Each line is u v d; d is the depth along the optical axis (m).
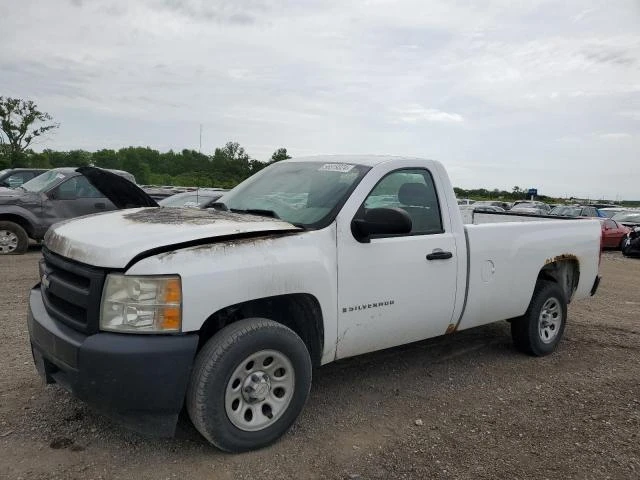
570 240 5.70
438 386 4.59
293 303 3.72
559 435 3.79
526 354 5.53
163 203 10.98
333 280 3.70
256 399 3.33
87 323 3.00
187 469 3.13
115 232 3.27
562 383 4.80
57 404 3.84
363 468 3.26
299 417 3.87
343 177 4.15
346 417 3.92
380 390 4.44
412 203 4.37
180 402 3.02
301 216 3.89
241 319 3.53
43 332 3.25
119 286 2.97
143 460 3.20
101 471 3.07
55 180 11.34
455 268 4.51
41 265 3.77
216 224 3.41
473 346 5.76
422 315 4.32
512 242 5.03
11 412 3.70
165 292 2.97
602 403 4.38
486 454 3.49
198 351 3.23
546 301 5.44
